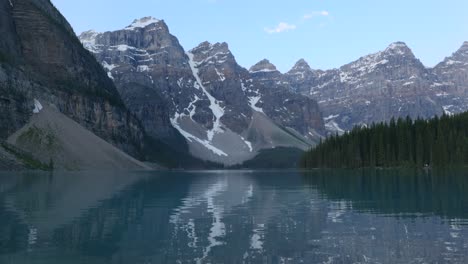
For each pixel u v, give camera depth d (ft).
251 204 199.21
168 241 115.24
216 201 215.31
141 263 94.63
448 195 220.02
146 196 244.01
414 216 152.05
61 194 247.09
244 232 127.03
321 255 99.66
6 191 263.29
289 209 178.50
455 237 116.16
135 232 127.75
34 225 138.51
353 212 165.58
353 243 110.83
